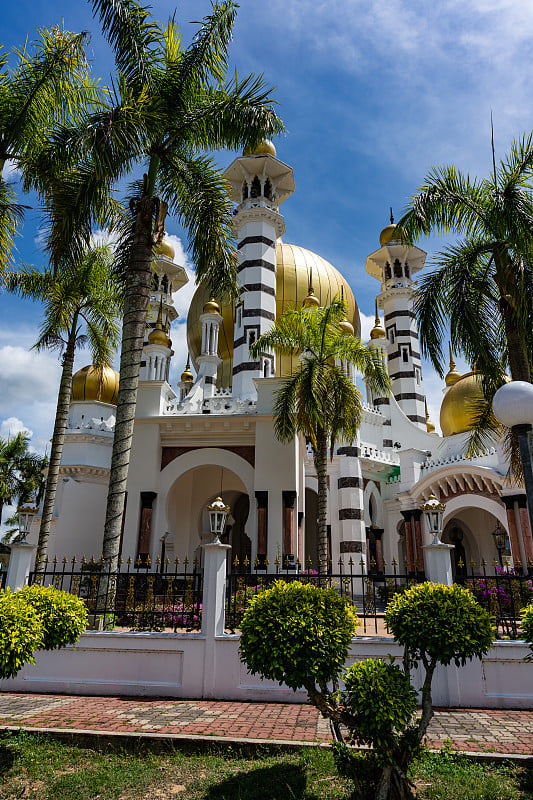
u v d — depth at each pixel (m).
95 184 13.39
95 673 10.47
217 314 36.50
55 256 14.23
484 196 14.43
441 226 14.74
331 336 20.03
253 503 20.52
